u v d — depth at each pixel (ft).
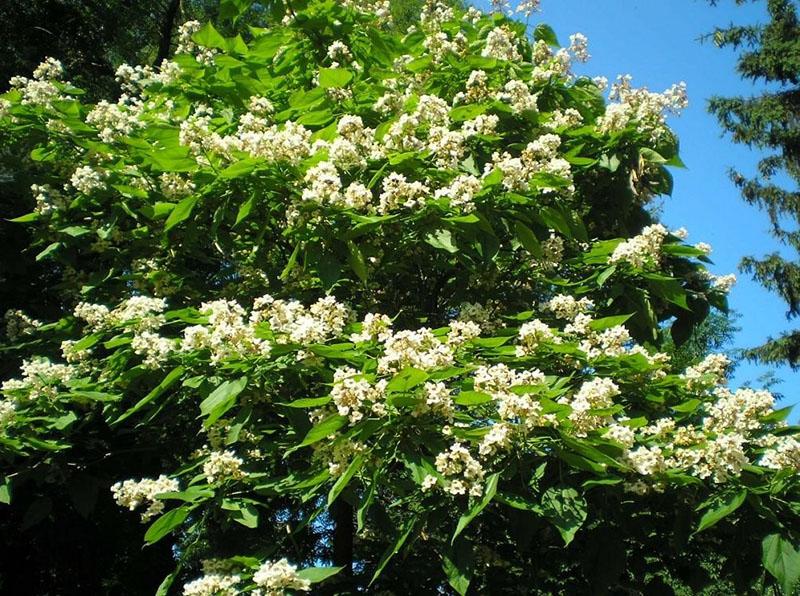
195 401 17.34
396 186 14.98
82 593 24.13
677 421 15.60
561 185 15.58
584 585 16.21
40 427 16.42
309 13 18.53
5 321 21.30
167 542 23.81
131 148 17.85
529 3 22.15
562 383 13.61
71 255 18.31
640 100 19.07
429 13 22.06
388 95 17.90
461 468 12.30
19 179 19.40
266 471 14.99
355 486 14.06
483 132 17.22
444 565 12.68
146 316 15.56
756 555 14.34
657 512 15.08
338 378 12.37
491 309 18.21
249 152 15.16
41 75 19.27
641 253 16.76
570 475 13.52
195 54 23.66
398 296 19.49
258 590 12.09
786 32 53.98
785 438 13.67
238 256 19.31
